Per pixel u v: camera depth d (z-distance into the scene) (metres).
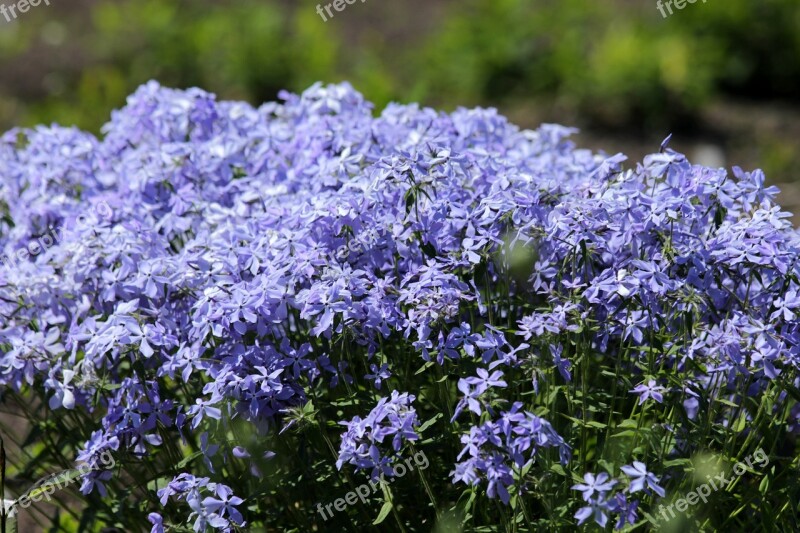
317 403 3.35
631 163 8.00
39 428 3.78
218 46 10.02
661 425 3.28
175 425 3.60
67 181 4.39
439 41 10.00
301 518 3.55
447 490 3.47
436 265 3.22
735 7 9.29
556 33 9.55
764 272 3.47
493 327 3.13
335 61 10.10
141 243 3.64
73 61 10.22
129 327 3.29
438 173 3.39
